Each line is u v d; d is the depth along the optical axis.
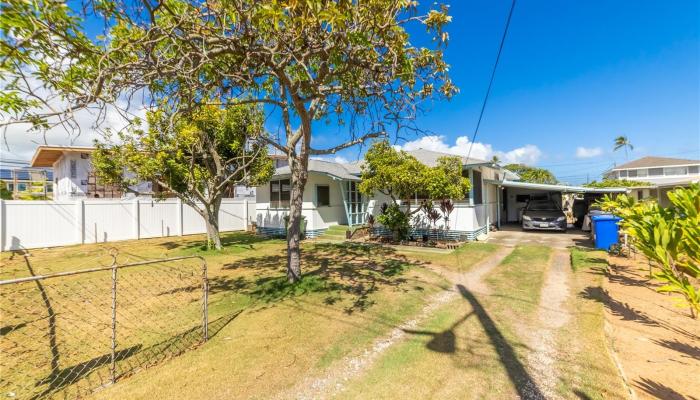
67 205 13.48
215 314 4.93
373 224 14.86
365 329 4.28
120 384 3.03
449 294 5.88
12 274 8.09
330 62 3.93
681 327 4.18
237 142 10.53
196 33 3.23
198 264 8.87
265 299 5.59
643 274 6.86
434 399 2.76
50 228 13.01
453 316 4.73
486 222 15.59
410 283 6.61
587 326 4.21
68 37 2.69
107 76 3.04
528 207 16.97
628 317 4.54
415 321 4.57
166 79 3.75
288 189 16.36
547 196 18.58
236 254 10.52
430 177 10.30
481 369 3.23
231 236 16.23
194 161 10.91
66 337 4.14
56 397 2.83
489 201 16.59
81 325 4.56
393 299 5.55
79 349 3.79
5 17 2.35
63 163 20.27
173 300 5.65
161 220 16.41
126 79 3.13
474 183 15.01
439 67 4.76
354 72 4.73
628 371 3.14
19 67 2.65
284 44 3.54
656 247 3.55
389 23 3.71
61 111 2.66
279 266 8.47
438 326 4.36
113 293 3.17
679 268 3.54
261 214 17.80
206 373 3.21
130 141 10.00
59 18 2.60
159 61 3.17
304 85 4.46
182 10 3.31
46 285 6.78
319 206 15.59
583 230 16.09
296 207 6.55
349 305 5.23
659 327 4.19
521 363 3.33
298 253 6.62
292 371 3.25
